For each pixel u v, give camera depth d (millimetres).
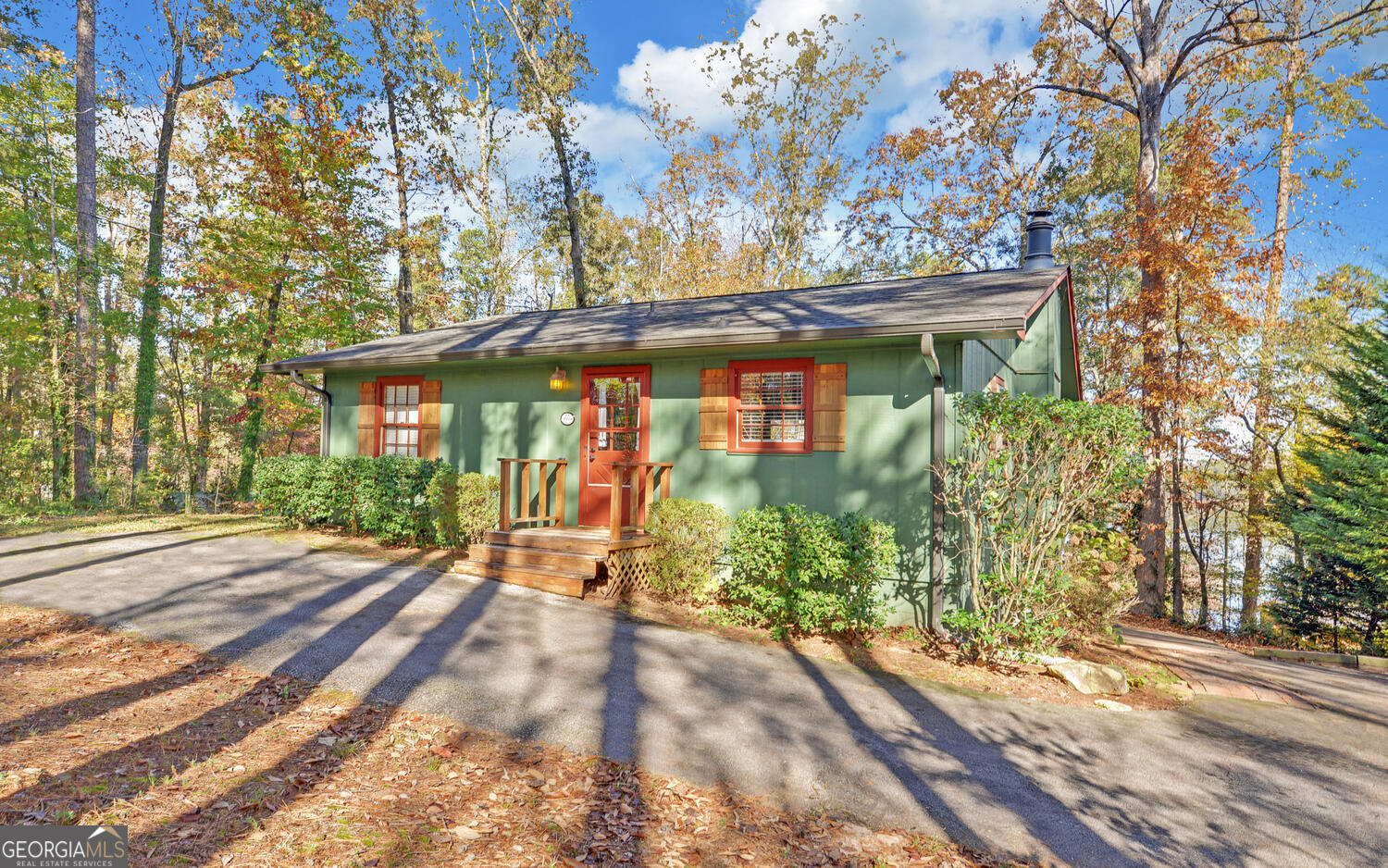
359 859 2803
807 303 9461
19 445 15172
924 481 7262
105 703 4188
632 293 33469
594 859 2979
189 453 18531
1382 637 11203
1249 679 6867
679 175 27844
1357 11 14594
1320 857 3398
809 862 3084
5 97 15188
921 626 7227
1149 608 14406
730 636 6871
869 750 4367
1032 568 6316
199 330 16984
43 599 6359
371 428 11609
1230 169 14195
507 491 8703
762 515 7039
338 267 18312
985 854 3252
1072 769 4305
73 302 15148
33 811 2947
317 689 4648
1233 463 15852
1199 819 3740
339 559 8750
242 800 3191
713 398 8531
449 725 4262
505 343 9633
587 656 5797
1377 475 11102
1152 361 14438
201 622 5883
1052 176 22406
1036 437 6359
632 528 8875
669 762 3986
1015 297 7418
